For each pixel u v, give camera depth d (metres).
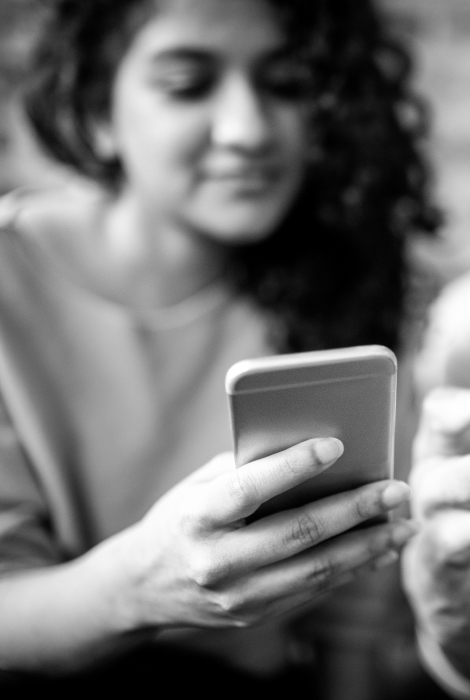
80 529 0.73
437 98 1.33
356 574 0.48
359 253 0.85
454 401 0.52
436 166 1.34
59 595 0.53
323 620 0.70
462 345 0.74
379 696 0.63
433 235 0.95
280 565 0.44
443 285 1.04
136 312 0.76
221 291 0.80
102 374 0.73
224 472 0.45
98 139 0.80
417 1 1.29
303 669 0.66
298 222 0.84
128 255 0.75
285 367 0.36
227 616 0.46
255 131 0.65
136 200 0.74
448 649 0.58
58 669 0.55
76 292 0.74
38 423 0.69
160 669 0.59
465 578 0.52
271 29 0.66
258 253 0.82
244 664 0.69
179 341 0.76
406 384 0.83
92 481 0.73
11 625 0.55
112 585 0.49
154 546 0.45
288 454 0.38
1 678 0.55
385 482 0.42
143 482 0.74
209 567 0.42
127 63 0.68
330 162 0.77
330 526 0.41
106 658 0.54
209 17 0.64
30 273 0.73
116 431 0.73
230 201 0.68
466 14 1.31
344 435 0.40
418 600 0.58
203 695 0.58
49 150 0.88
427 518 0.52
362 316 0.83
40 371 0.71
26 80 0.87
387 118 0.82
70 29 0.75
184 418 0.75
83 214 0.78
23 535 0.66
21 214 0.76
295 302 0.81
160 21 0.65
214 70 0.66
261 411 0.37
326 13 0.71
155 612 0.48
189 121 0.66
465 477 0.48
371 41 0.79
